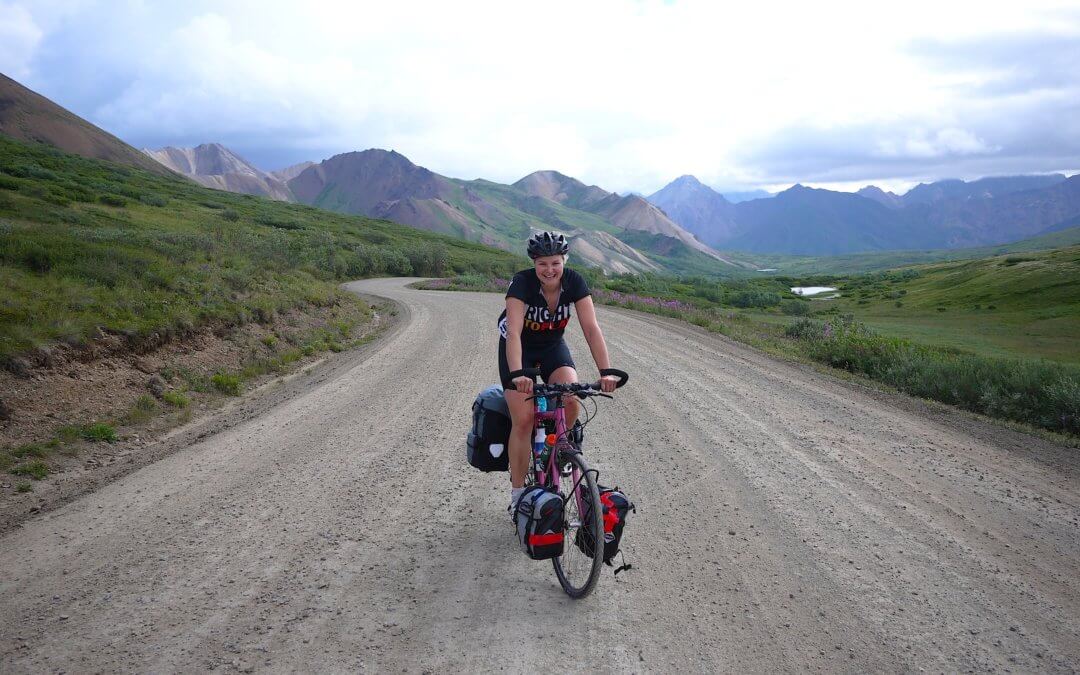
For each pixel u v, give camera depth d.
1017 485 5.32
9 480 5.10
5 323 7.45
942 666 2.77
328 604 3.26
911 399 9.20
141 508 4.62
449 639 2.94
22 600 3.29
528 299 3.47
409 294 33.22
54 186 50.22
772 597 3.38
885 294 98.31
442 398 8.57
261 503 4.73
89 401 6.97
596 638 2.96
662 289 71.31
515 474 3.61
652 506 4.70
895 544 4.09
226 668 2.69
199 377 8.77
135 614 3.14
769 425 7.23
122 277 10.64
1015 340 45.62
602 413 7.67
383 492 4.97
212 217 60.00
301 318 14.55
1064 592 3.48
